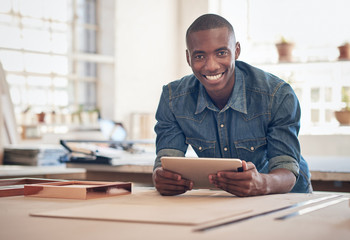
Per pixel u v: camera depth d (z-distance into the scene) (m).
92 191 1.42
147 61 7.77
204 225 0.94
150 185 2.82
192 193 1.58
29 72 6.82
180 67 8.21
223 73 1.64
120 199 1.40
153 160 3.02
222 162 1.41
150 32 7.79
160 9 7.89
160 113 1.87
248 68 1.80
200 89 1.80
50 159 3.57
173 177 1.47
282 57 5.98
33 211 1.17
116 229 0.91
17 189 1.53
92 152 3.00
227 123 1.78
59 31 7.09
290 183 1.58
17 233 0.89
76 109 7.29
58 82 7.12
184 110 1.82
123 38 7.47
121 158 3.08
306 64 5.89
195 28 1.62
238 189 1.42
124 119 7.50
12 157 3.54
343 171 2.32
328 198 1.36
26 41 6.77
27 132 6.46
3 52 6.58
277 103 1.71
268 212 1.10
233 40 1.64
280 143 1.67
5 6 6.57
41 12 6.90
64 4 7.14
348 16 6.48
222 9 7.24
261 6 6.96
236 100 1.74
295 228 0.90
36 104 6.92
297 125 1.72
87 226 0.95
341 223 0.96
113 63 7.42
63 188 1.43
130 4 7.53
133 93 7.62
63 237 0.85
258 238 0.81
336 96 6.18
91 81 7.46
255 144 1.76
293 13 6.77
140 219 0.99
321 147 4.80
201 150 1.83
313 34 6.66
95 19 7.52
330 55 6.58
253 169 1.46
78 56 7.16
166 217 1.01
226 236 0.83
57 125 6.80
